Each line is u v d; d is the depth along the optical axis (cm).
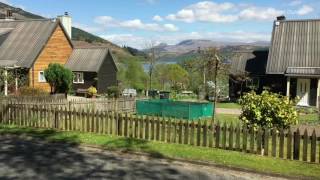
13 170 1209
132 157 1388
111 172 1203
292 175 1175
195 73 5553
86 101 2753
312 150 1316
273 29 4700
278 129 1430
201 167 1279
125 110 3088
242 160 1310
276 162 1298
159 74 6275
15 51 4719
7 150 1466
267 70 4328
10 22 5256
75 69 5088
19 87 4112
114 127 1711
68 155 1403
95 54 5200
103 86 5162
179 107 2961
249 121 1484
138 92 5466
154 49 6506
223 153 1393
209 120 2741
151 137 1620
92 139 1605
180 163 1320
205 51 3838
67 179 1127
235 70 4669
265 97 1484
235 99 4591
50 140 1636
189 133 1545
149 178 1151
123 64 6688
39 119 1909
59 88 4175
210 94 4675
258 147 1409
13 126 1911
